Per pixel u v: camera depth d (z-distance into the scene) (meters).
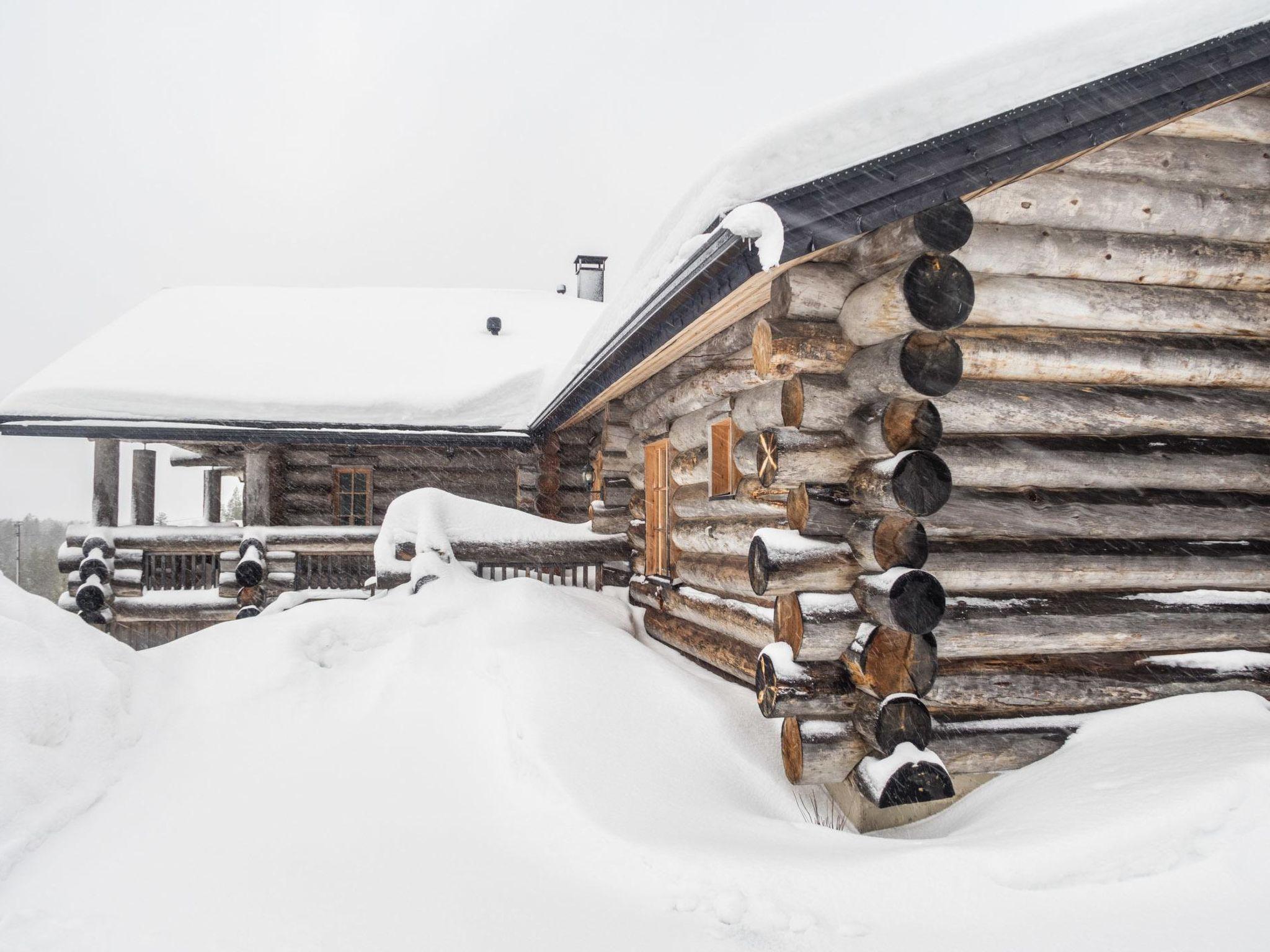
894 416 4.07
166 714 5.54
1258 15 4.04
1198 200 4.54
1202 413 4.53
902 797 3.96
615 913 3.28
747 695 5.66
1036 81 3.97
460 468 12.66
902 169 3.90
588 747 4.64
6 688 4.77
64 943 3.19
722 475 6.32
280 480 11.87
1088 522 4.41
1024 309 4.34
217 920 3.33
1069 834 3.37
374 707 5.63
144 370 11.80
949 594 4.32
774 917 3.11
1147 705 4.37
